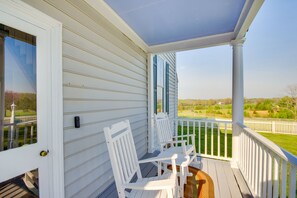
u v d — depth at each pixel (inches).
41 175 56.7
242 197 84.4
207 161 132.6
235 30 113.3
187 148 110.8
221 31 120.4
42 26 57.8
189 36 129.4
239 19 98.7
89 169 80.3
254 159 80.5
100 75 90.0
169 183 52.2
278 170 54.8
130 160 71.1
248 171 90.9
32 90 55.3
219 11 93.0
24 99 53.2
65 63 67.0
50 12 60.4
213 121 140.3
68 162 67.8
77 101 73.3
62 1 66.0
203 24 109.0
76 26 73.3
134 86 133.4
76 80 72.9
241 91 116.4
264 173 66.6
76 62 73.0
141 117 146.1
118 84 109.2
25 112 53.3
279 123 221.6
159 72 202.1
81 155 75.3
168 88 248.5
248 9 82.4
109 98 98.5
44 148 57.9
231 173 111.1
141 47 142.3
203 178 104.6
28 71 54.3
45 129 58.5
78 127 72.0
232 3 84.7
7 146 48.3
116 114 106.0
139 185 54.1
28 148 53.2
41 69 57.7
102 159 90.2
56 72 61.9
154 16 98.5
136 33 123.1
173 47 145.0
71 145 69.6
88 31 81.2
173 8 89.2
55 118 61.2
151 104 158.2
